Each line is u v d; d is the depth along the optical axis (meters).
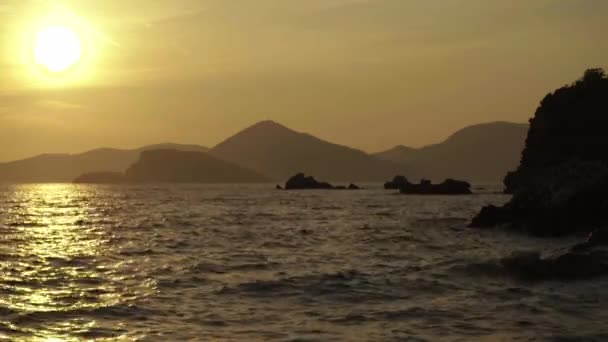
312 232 51.56
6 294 22.39
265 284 24.83
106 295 22.62
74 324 18.11
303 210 89.44
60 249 38.03
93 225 59.91
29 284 24.66
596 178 48.66
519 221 52.44
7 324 17.88
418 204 105.69
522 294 22.22
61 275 27.19
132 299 21.88
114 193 192.38
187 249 38.41
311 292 23.30
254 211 86.94
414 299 21.84
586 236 45.12
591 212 46.72
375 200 124.19
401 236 47.44
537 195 53.41
